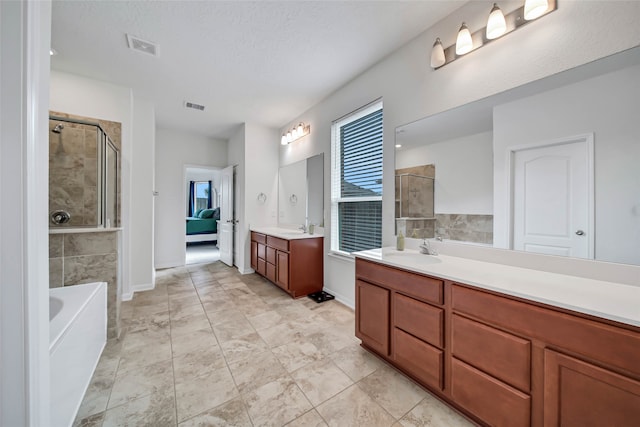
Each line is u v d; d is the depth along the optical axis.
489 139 1.59
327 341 2.06
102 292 1.85
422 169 2.00
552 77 1.34
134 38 2.03
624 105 1.14
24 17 0.57
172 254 4.65
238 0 1.65
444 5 1.71
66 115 2.57
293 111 3.61
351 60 2.36
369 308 1.84
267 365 1.74
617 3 1.15
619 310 0.88
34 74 0.59
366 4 1.70
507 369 1.11
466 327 1.26
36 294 0.60
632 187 1.12
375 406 1.39
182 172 4.74
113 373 1.64
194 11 1.75
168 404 1.39
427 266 1.54
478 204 1.65
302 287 3.08
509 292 1.10
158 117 3.90
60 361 1.13
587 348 0.90
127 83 2.81
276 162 4.41
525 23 1.42
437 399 1.43
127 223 2.96
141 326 2.30
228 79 2.71
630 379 0.82
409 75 2.09
